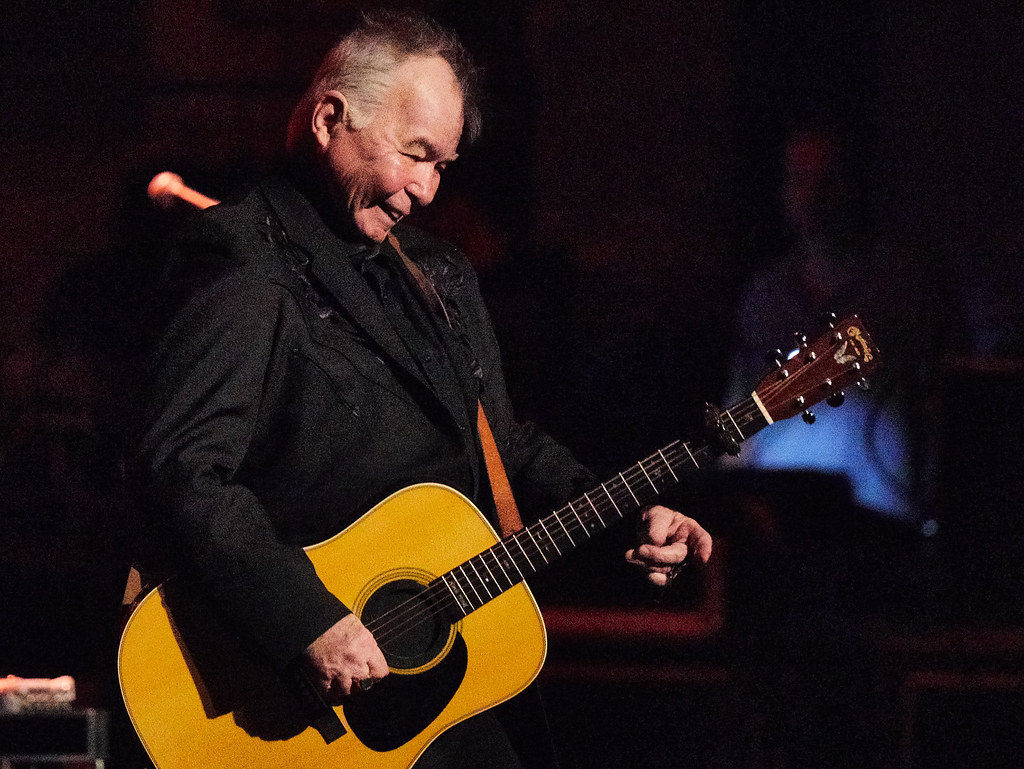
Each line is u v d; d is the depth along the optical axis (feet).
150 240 64.85
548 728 25.91
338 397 23.81
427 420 25.03
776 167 65.92
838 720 43.16
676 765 44.01
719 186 66.59
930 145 64.59
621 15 66.59
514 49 66.08
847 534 43.62
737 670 44.11
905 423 43.55
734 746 43.86
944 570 43.50
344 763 23.53
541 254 64.03
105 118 66.90
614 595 46.60
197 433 21.79
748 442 44.14
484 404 27.14
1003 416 43.32
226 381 22.17
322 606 21.99
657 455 26.11
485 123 65.21
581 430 59.98
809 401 26.37
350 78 23.70
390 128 23.49
